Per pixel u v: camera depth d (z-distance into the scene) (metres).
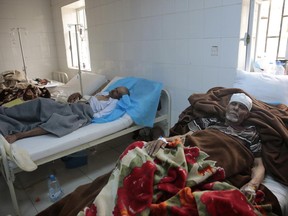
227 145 1.26
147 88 2.38
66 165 2.23
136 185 0.99
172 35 2.29
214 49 1.99
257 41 2.06
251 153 1.29
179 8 2.17
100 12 3.09
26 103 1.98
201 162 1.14
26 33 3.95
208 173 1.08
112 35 3.02
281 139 1.30
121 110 2.23
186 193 0.95
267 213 1.05
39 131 1.82
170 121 2.54
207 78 2.11
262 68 2.01
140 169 1.04
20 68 4.00
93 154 2.50
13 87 2.99
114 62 3.12
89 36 3.41
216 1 1.89
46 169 2.22
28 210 1.69
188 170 1.10
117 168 1.12
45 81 3.72
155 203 0.96
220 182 1.05
